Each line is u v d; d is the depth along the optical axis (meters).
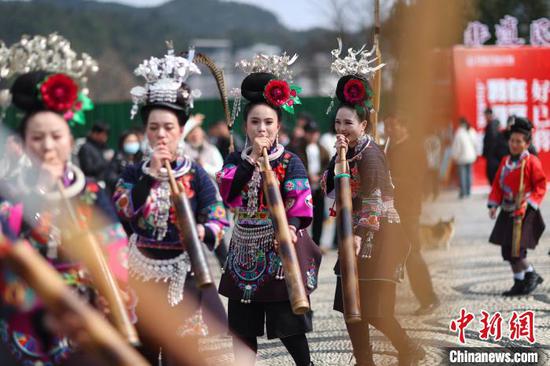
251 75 9.27
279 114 9.35
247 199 9.16
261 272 9.05
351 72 10.01
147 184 8.27
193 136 17.81
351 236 9.03
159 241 8.25
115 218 7.47
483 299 14.15
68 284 7.01
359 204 9.66
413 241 12.57
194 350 8.31
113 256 7.33
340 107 9.74
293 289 8.35
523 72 35.22
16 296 6.82
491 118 30.03
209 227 8.23
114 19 82.81
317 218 19.05
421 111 7.40
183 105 8.32
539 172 14.69
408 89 7.26
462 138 31.77
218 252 15.45
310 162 21.73
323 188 10.23
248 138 9.43
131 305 7.34
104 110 41.12
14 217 6.99
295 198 9.07
